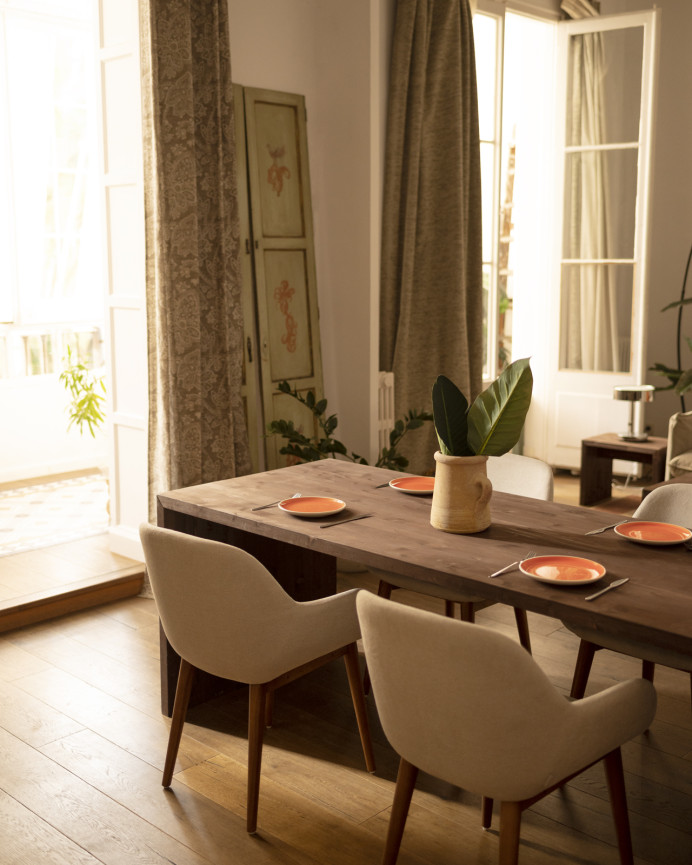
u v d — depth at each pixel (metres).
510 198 8.93
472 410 2.51
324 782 2.65
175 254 3.98
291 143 4.72
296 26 4.71
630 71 5.78
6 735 2.92
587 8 6.09
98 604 4.05
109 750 2.83
